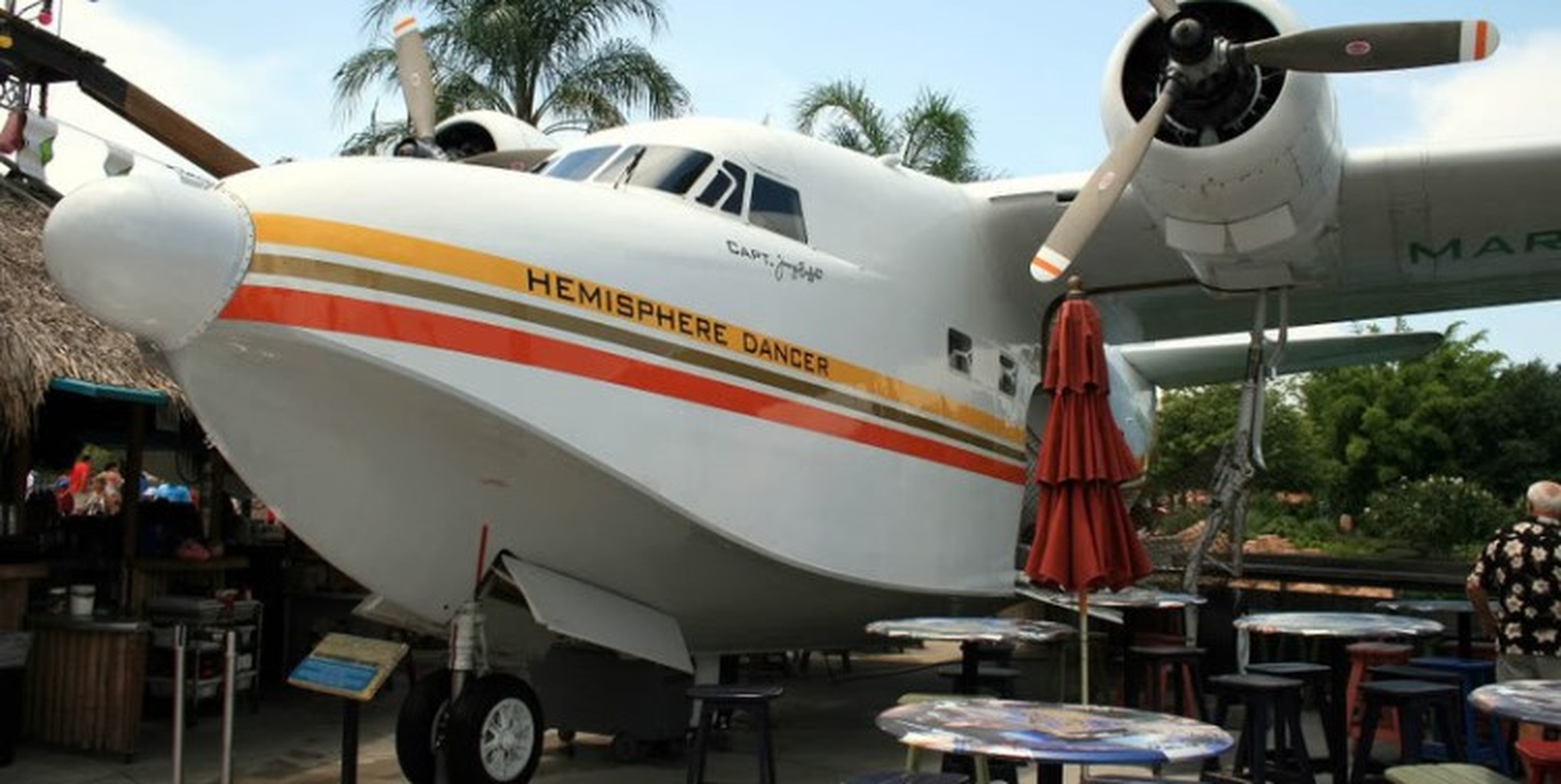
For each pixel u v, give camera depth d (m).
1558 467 25.14
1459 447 26.06
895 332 6.79
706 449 5.52
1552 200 7.21
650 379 5.32
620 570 5.85
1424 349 11.30
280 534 10.34
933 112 18.27
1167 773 6.65
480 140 8.28
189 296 4.23
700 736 5.39
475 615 5.68
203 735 7.45
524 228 5.01
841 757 7.17
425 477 5.15
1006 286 8.04
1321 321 9.60
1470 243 7.82
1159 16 6.24
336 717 8.03
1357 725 7.28
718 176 6.11
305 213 4.50
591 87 15.45
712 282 5.69
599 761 6.89
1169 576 9.15
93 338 7.07
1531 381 25.80
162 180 4.23
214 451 8.51
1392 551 22.89
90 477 15.14
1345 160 7.03
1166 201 6.59
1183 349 12.41
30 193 8.28
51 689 6.92
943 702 4.11
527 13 15.47
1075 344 4.73
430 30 15.39
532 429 4.89
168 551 8.36
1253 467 7.66
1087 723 3.55
